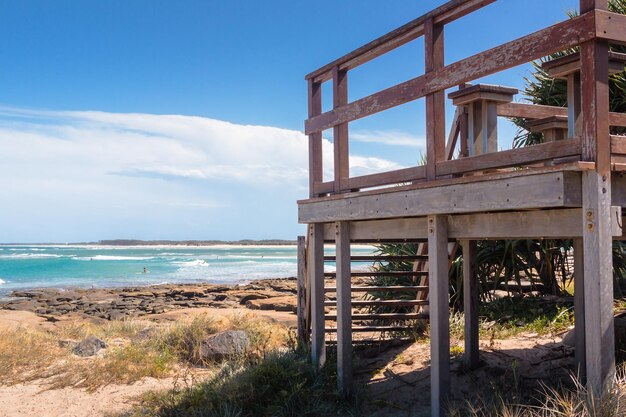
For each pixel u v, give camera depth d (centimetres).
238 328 995
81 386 780
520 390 580
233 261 7388
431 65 504
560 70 456
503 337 808
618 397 367
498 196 434
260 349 902
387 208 566
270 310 1838
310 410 621
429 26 506
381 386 679
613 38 367
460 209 473
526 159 418
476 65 454
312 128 705
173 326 1052
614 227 374
